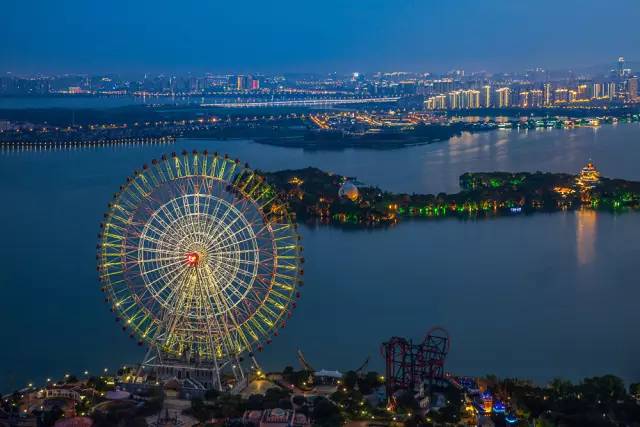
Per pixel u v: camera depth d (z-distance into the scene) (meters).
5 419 199.25
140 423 197.62
